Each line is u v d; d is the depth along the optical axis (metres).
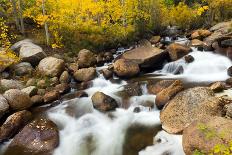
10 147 9.52
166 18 28.73
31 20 22.84
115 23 23.59
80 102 12.47
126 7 23.08
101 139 9.80
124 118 10.77
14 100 11.90
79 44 20.25
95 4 22.38
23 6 21.92
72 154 9.25
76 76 15.40
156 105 10.98
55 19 20.00
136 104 11.57
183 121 9.02
